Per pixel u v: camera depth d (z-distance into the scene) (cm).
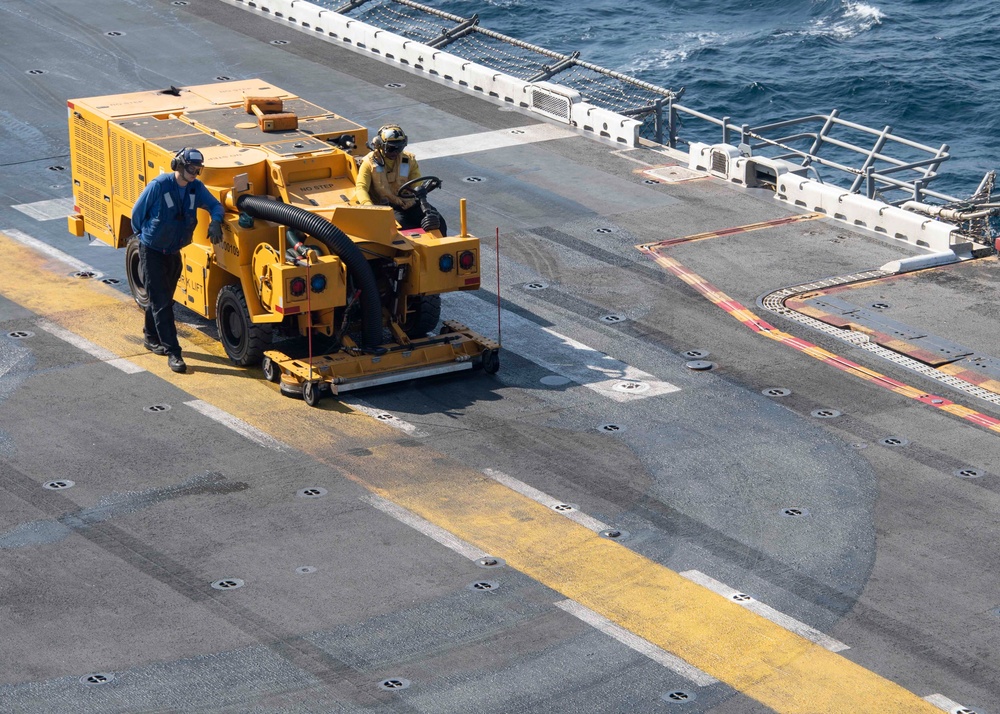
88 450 1530
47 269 1997
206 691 1156
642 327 1884
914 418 1656
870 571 1352
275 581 1312
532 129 2641
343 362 1669
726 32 4506
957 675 1207
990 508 1466
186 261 1770
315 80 2820
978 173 3466
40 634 1224
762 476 1520
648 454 1560
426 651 1218
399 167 1756
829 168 3531
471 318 1897
